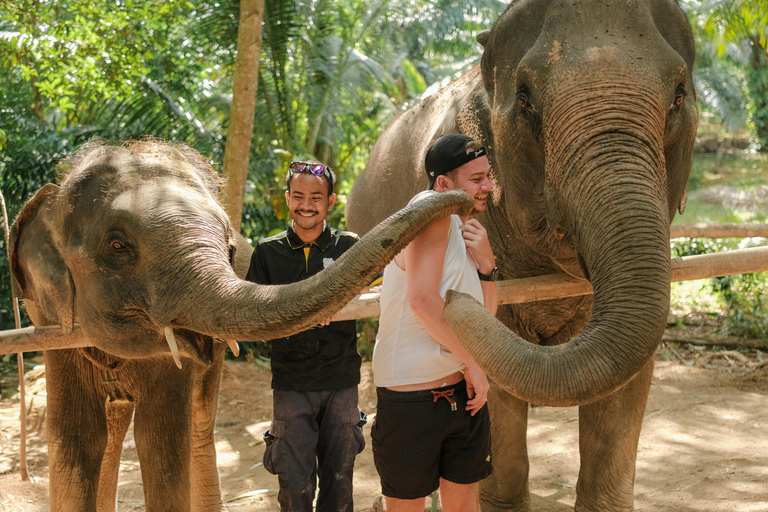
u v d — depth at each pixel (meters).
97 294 2.70
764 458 4.90
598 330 2.19
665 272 2.29
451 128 3.93
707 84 17.64
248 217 9.35
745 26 8.85
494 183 3.32
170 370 3.15
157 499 3.13
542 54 2.79
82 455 3.11
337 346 3.21
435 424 2.57
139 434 3.18
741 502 4.16
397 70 13.33
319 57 10.39
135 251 2.65
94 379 3.13
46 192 3.00
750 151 21.05
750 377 6.87
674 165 2.90
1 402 6.76
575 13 2.80
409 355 2.57
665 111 2.66
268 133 10.20
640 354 2.16
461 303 2.26
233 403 6.82
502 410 3.51
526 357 2.11
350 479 3.29
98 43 7.57
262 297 2.31
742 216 14.22
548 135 2.71
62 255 2.84
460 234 2.59
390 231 2.08
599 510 3.38
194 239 2.62
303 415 3.19
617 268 2.29
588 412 3.41
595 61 2.64
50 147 8.88
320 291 2.15
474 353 2.17
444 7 12.55
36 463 5.28
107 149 2.93
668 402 6.23
